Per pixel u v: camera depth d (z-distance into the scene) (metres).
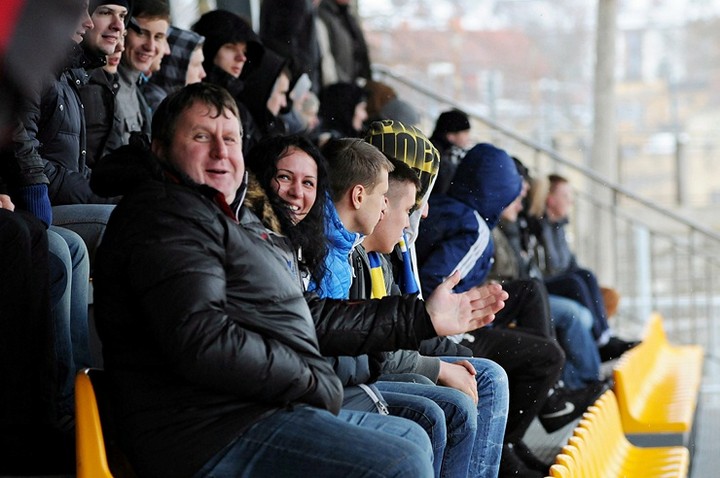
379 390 13.67
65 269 12.91
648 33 116.00
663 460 20.88
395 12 92.88
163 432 10.37
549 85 100.81
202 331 10.10
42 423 12.12
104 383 10.84
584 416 19.03
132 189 10.76
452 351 16.45
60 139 15.06
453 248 18.38
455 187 18.92
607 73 55.81
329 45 32.22
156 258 10.21
